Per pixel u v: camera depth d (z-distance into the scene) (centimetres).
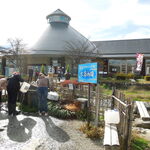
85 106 699
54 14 3781
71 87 818
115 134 367
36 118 630
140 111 738
